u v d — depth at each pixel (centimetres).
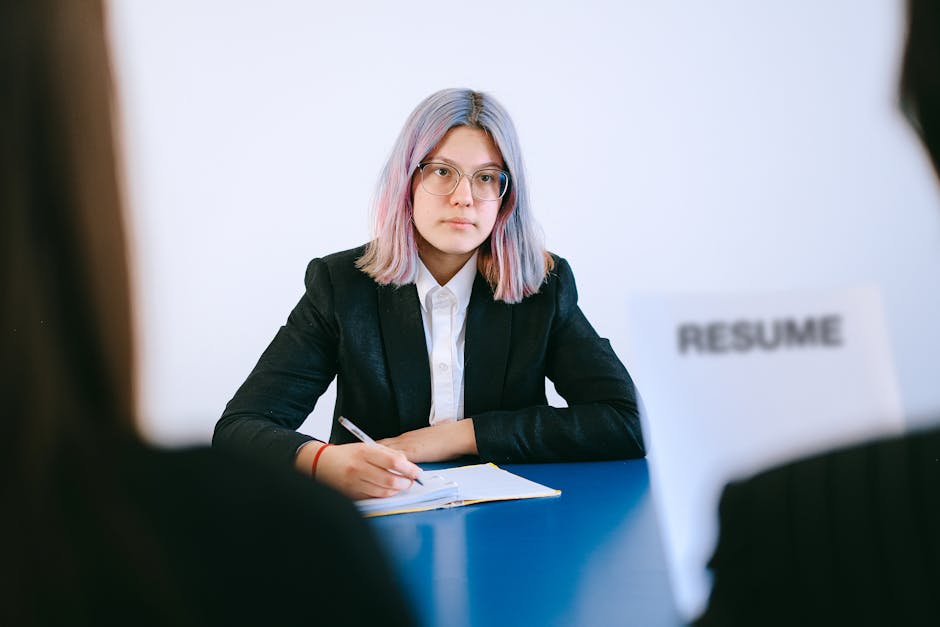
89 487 31
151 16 335
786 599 45
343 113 346
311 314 174
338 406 177
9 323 30
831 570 44
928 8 36
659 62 354
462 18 349
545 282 180
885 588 44
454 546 98
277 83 343
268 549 36
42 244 31
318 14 343
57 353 30
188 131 339
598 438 153
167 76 337
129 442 33
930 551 43
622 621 75
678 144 356
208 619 34
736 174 358
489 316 175
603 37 352
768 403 45
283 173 345
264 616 35
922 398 353
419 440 153
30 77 32
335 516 38
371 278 176
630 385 167
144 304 34
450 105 167
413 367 172
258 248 344
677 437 46
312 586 36
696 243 359
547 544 99
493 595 82
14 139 31
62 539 31
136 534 32
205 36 339
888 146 353
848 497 44
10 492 30
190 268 340
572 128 354
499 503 119
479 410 173
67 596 31
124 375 32
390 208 171
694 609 46
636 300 46
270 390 165
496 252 174
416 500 115
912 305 357
